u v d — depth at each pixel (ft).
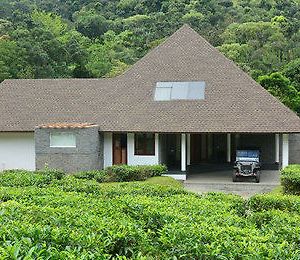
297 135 101.81
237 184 81.20
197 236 26.50
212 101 89.66
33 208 33.76
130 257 26.16
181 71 94.84
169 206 38.70
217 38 199.11
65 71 170.09
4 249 21.11
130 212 35.40
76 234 25.30
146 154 90.07
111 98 94.73
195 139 101.30
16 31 171.12
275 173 92.53
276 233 30.58
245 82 92.07
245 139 98.89
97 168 87.71
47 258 21.09
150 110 90.17
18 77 155.63
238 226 33.04
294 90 133.90
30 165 92.58
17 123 92.58
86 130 85.51
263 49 183.62
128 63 184.03
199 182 83.10
